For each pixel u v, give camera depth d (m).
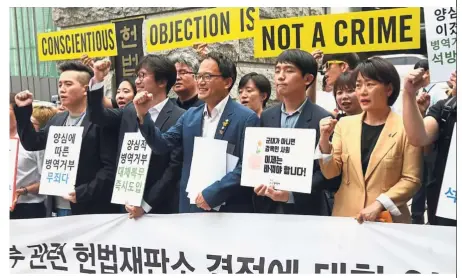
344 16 2.92
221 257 3.18
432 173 2.78
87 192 3.54
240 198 3.17
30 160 3.92
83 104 3.71
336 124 2.87
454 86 2.66
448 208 2.61
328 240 2.91
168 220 3.30
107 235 3.50
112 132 3.56
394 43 2.83
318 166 2.92
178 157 3.29
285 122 2.96
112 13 4.51
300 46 3.04
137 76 3.35
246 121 3.06
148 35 3.60
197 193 3.10
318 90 3.35
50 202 3.86
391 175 2.72
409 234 2.72
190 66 3.59
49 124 3.85
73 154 3.59
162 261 3.34
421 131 2.58
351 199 2.82
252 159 2.97
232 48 3.67
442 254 2.67
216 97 3.11
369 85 2.72
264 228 3.06
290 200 3.04
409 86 2.55
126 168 3.35
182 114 3.35
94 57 3.96
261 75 3.29
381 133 2.74
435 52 2.71
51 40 4.13
